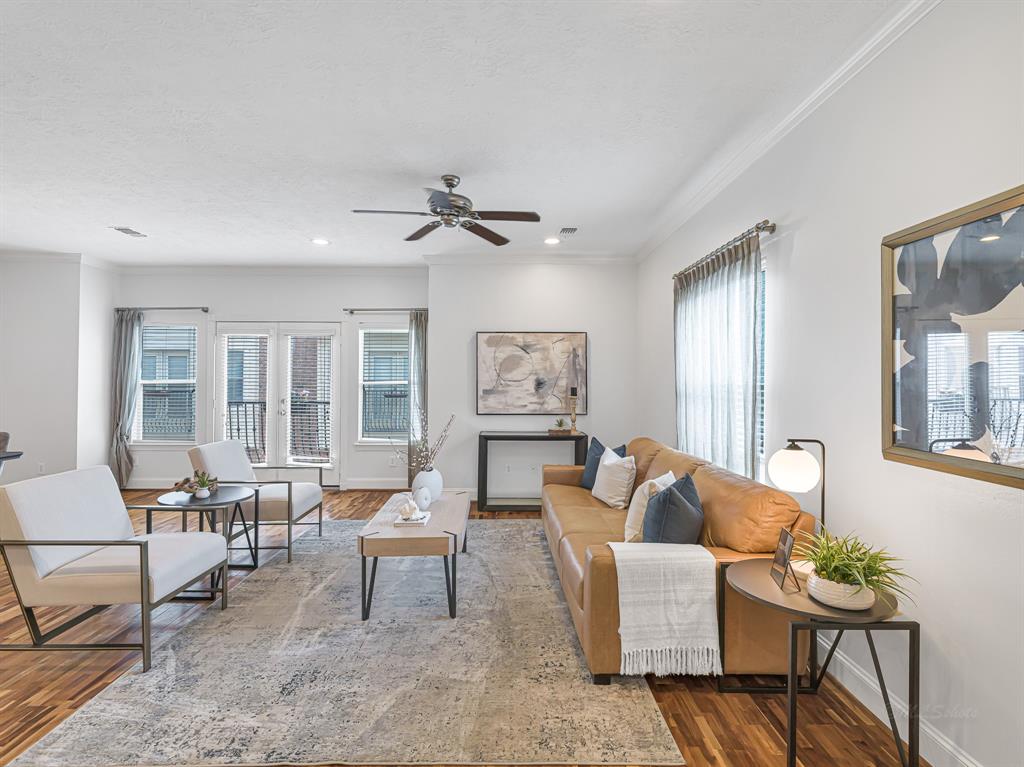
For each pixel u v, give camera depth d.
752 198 3.17
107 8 1.93
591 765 1.85
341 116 2.75
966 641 1.71
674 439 4.63
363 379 6.57
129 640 2.74
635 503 2.82
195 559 2.83
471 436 5.92
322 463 6.56
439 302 5.92
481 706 2.18
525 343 5.89
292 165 3.39
